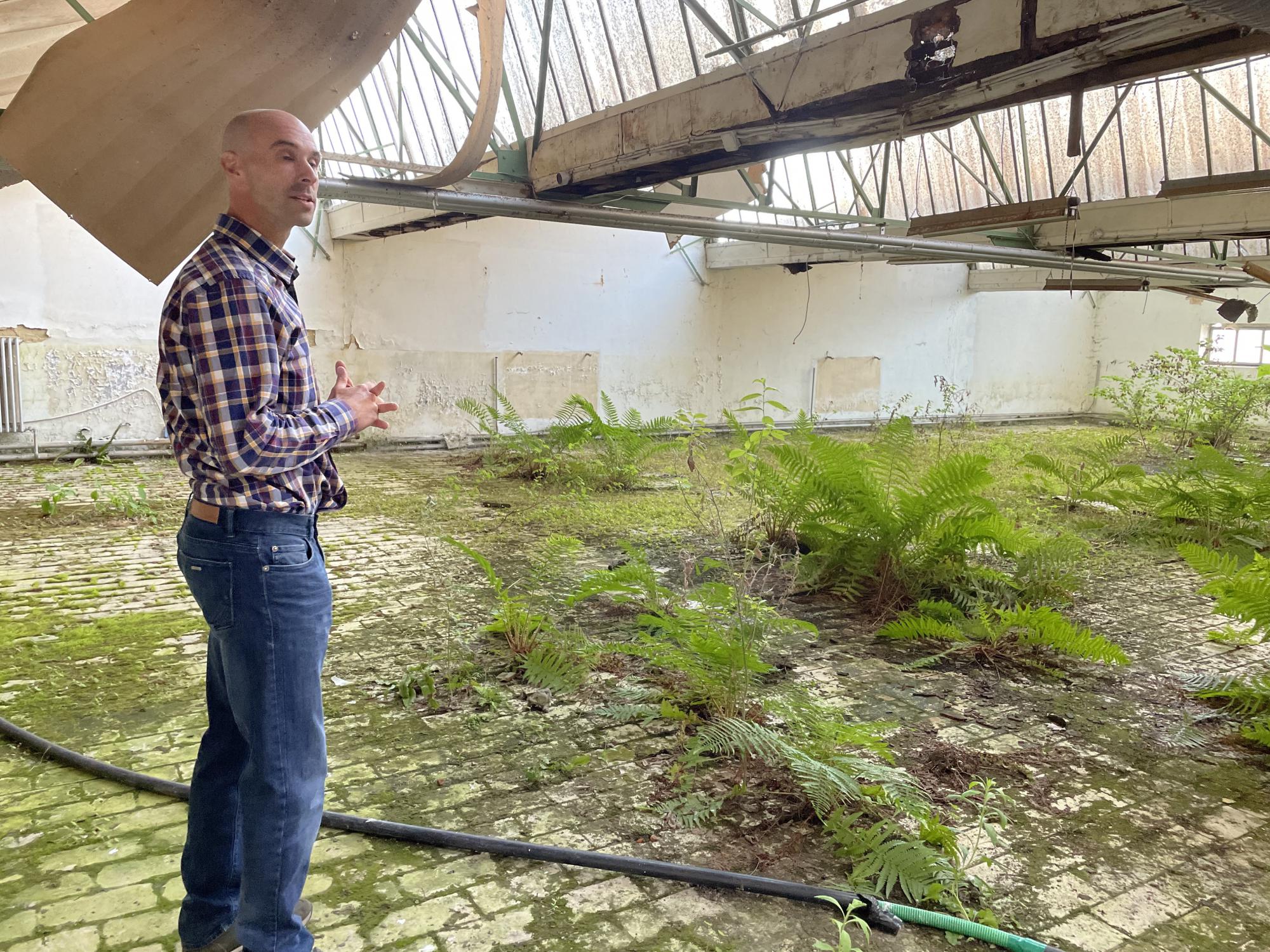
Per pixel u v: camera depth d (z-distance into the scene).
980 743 3.23
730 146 5.11
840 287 14.91
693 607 3.93
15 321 8.91
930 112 4.10
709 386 13.95
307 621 1.67
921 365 16.02
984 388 16.83
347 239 10.67
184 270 1.58
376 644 4.09
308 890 2.22
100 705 3.35
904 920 2.16
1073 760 3.11
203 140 2.57
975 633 4.35
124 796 2.68
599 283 12.67
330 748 3.05
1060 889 2.32
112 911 2.12
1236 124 8.00
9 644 4.00
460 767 2.93
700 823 2.61
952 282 16.09
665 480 9.18
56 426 9.27
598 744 3.13
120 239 2.64
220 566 1.60
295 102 2.68
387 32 2.64
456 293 11.55
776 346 14.48
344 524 6.81
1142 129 8.67
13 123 2.49
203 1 2.35
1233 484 6.89
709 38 5.87
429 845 2.45
